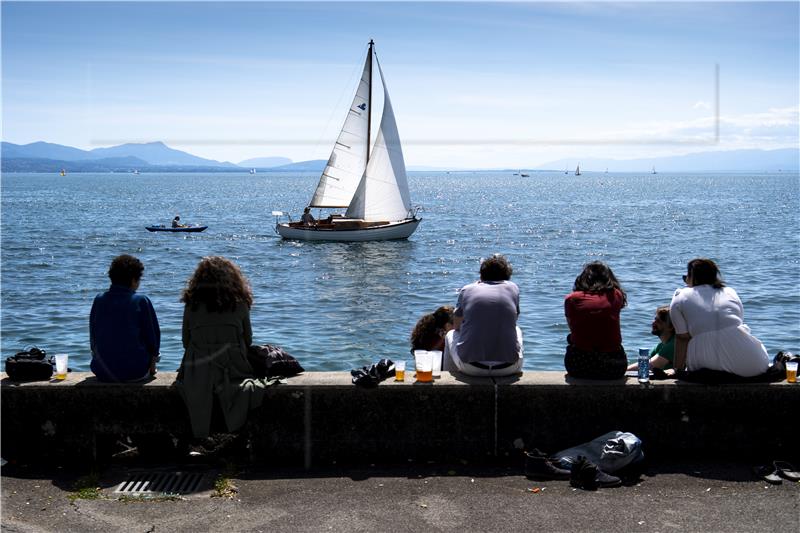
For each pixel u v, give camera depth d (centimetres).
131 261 658
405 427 640
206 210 8794
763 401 634
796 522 513
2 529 504
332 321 2062
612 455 601
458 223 6756
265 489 579
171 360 1500
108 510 538
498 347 653
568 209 9169
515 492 569
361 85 4719
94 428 641
